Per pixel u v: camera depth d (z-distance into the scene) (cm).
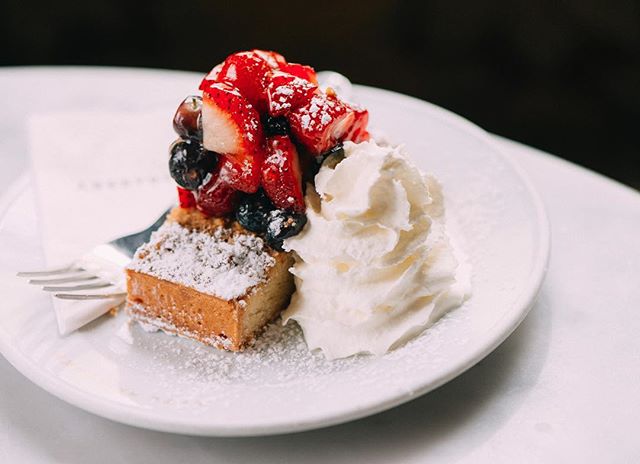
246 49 107
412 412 42
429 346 42
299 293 46
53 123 58
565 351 45
